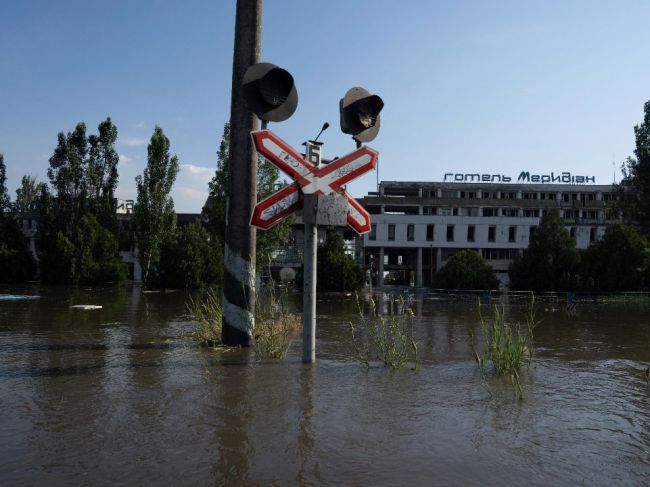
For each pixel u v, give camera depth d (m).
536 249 46.88
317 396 4.91
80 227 44.25
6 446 3.52
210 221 41.72
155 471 3.10
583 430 3.98
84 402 4.66
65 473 3.06
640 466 3.26
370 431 3.87
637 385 5.60
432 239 73.19
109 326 11.45
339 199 6.80
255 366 6.45
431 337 10.08
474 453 3.44
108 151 53.12
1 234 49.50
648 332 11.83
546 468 3.20
